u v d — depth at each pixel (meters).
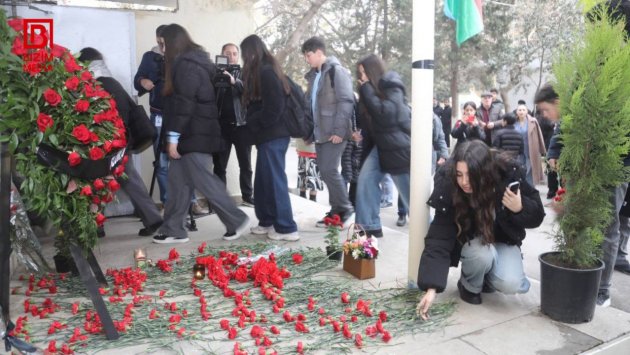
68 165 2.99
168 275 4.00
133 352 2.85
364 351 2.88
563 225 3.26
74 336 2.93
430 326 3.18
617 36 3.09
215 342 2.95
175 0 6.20
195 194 6.16
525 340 3.03
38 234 5.02
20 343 2.86
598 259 3.32
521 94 16.03
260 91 4.71
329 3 14.01
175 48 4.50
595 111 3.05
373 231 5.02
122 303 3.46
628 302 3.89
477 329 3.16
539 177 7.98
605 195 3.18
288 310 3.38
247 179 6.48
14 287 3.79
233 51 5.92
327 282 3.85
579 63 3.15
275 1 13.64
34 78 2.92
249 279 3.88
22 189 3.00
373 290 3.71
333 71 5.16
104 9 5.79
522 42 15.46
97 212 3.26
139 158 6.30
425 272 3.23
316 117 5.30
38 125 2.87
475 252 3.32
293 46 13.09
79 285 3.79
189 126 4.56
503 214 3.31
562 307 3.22
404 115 4.71
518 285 3.38
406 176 4.79
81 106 2.98
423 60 3.46
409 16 13.99
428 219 3.63
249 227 5.48
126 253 4.62
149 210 5.07
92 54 4.64
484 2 14.36
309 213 6.15
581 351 2.92
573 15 14.38
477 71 15.54
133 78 6.04
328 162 5.32
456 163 3.18
